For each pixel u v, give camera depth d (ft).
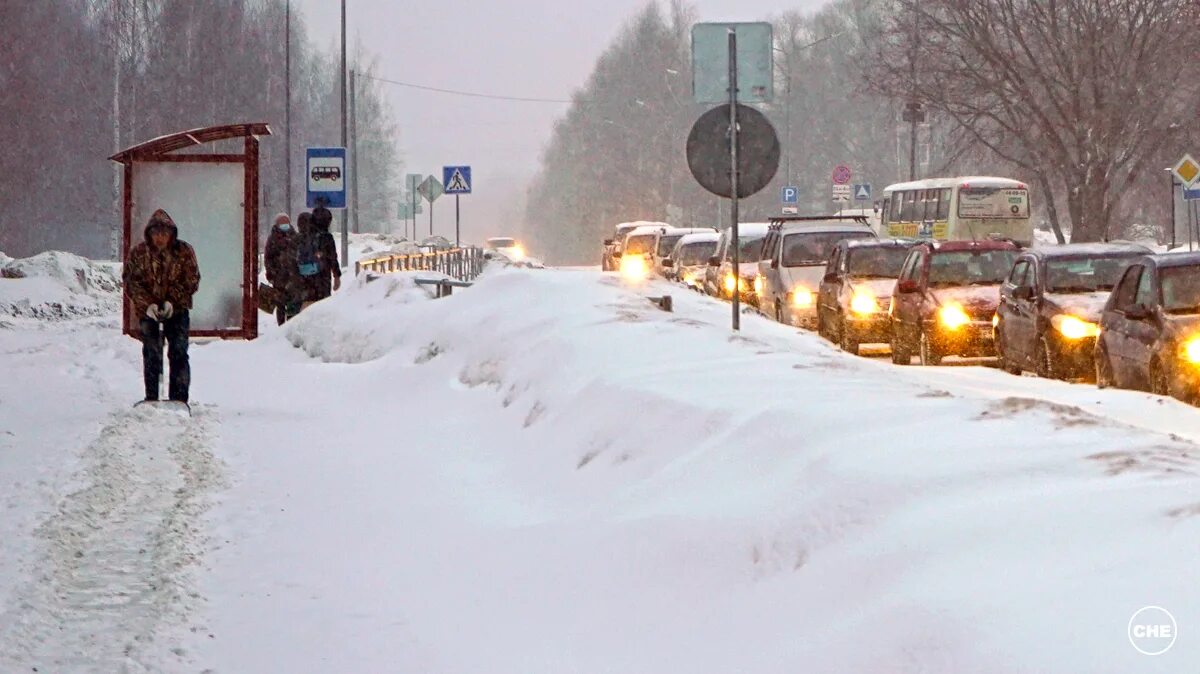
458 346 96.84
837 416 47.62
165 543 53.47
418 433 78.84
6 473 65.82
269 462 72.02
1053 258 119.65
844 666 30.78
